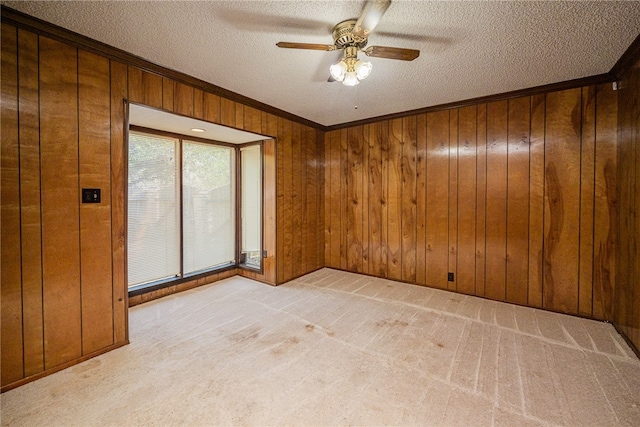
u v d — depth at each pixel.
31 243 1.79
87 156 2.01
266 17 1.75
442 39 1.97
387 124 3.87
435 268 3.54
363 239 4.16
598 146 2.60
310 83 2.75
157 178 3.24
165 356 2.06
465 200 3.30
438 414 1.52
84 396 1.65
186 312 2.83
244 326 2.53
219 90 2.86
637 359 2.00
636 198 2.11
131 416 1.50
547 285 2.85
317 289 3.54
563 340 2.27
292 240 3.93
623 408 1.55
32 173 1.78
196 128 3.11
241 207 4.16
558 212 2.79
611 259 2.56
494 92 2.97
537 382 1.77
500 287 3.11
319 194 4.43
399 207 3.81
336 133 4.37
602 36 1.91
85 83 1.99
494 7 1.63
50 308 1.86
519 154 2.96
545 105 2.81
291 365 1.95
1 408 1.55
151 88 2.36
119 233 2.19
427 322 2.61
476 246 3.24
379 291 3.46
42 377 1.82
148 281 3.19
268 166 3.71
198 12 1.70
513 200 3.01
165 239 3.34
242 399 1.63
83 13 1.70
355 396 1.65
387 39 1.98
